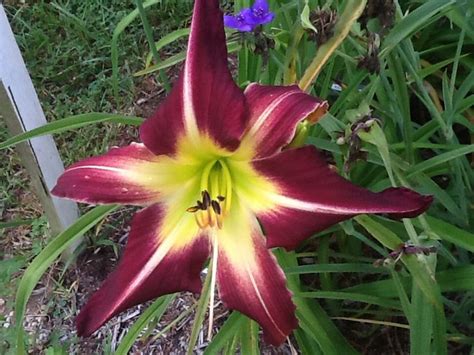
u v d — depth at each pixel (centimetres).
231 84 25
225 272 29
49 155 44
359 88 46
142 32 61
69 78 60
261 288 29
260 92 26
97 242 50
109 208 39
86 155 55
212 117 26
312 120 27
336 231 43
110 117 39
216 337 38
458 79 49
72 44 61
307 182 26
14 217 53
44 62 61
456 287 36
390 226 38
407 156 38
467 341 40
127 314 47
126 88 59
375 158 36
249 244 29
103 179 28
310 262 46
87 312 28
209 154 28
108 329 47
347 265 37
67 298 48
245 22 30
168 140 27
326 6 31
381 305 40
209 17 25
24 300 37
